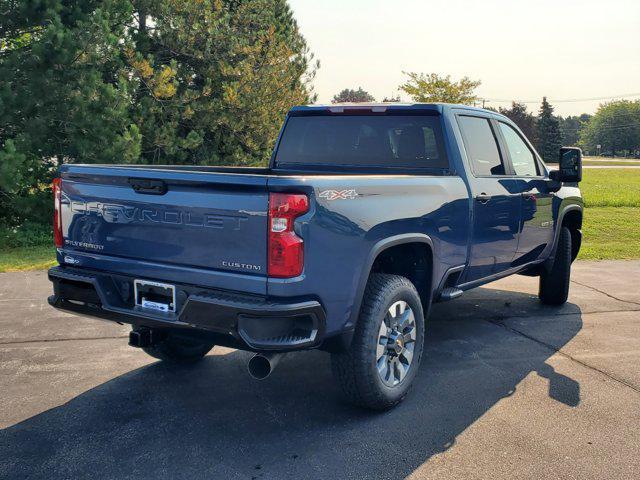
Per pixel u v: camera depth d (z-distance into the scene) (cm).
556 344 544
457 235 451
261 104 1541
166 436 354
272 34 1592
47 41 1067
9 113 1059
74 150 1162
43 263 901
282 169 539
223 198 323
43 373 450
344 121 508
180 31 1431
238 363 480
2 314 607
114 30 1307
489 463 328
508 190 523
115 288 373
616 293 763
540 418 386
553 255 641
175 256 343
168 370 462
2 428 361
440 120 470
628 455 339
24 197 1155
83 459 326
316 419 380
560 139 11062
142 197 350
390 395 384
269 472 315
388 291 376
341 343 354
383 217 367
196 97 1422
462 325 603
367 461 328
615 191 2802
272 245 312
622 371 475
